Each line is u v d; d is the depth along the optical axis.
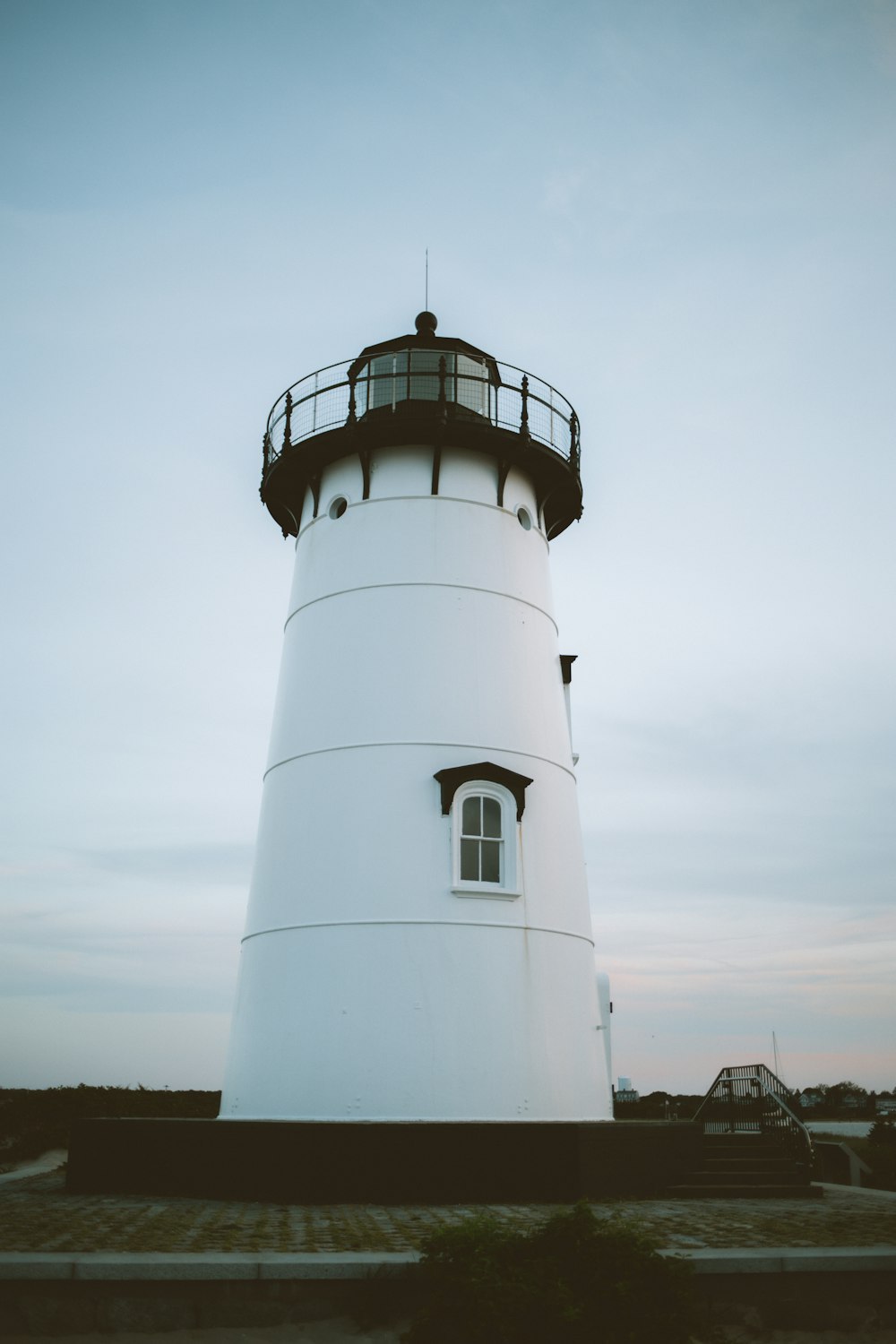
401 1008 17.55
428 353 22.08
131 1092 41.81
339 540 21.23
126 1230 12.43
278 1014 18.23
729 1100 23.19
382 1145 15.78
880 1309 10.84
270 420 23.17
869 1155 27.38
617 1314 8.81
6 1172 25.92
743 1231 12.77
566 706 24.92
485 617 20.59
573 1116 18.11
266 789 20.92
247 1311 10.13
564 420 22.88
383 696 19.69
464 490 21.30
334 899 18.45
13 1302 9.97
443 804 18.86
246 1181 16.06
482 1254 9.38
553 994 18.61
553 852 19.75
